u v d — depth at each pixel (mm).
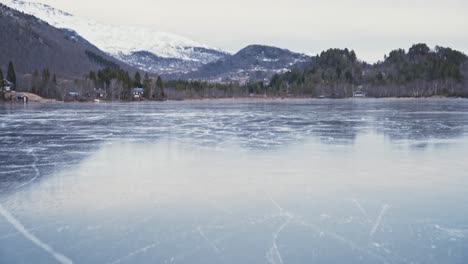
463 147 27047
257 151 25812
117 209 14000
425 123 43906
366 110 72375
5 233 11906
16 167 20844
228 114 62781
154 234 11797
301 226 12359
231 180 18047
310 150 26156
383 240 11305
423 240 11281
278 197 15398
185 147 27531
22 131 37375
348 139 31281
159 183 17500
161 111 72688
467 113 60906
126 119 52531
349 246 10906
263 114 62281
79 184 17312
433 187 16734
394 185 17109
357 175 18953
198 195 15664
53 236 11680
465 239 11336
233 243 11141
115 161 22547
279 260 10148
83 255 10477
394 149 26438
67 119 52188
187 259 10227
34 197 15391
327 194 15781
